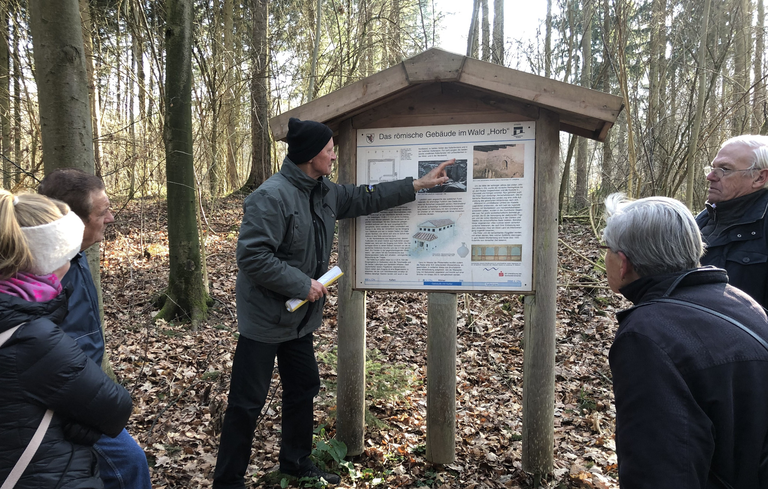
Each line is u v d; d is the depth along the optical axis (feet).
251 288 8.00
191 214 20.89
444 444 9.53
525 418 9.07
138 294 23.47
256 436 10.94
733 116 26.02
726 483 3.95
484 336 18.12
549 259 8.64
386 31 28.84
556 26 34.35
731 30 23.45
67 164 10.25
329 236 8.74
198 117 24.84
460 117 8.87
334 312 20.77
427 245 9.17
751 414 3.89
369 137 9.30
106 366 12.19
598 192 35.17
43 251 4.73
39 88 10.09
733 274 7.18
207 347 17.60
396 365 15.05
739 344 3.95
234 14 40.81
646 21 30.27
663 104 26.84
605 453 10.29
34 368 4.46
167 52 19.97
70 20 9.98
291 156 8.17
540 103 7.84
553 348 8.87
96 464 5.34
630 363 4.07
